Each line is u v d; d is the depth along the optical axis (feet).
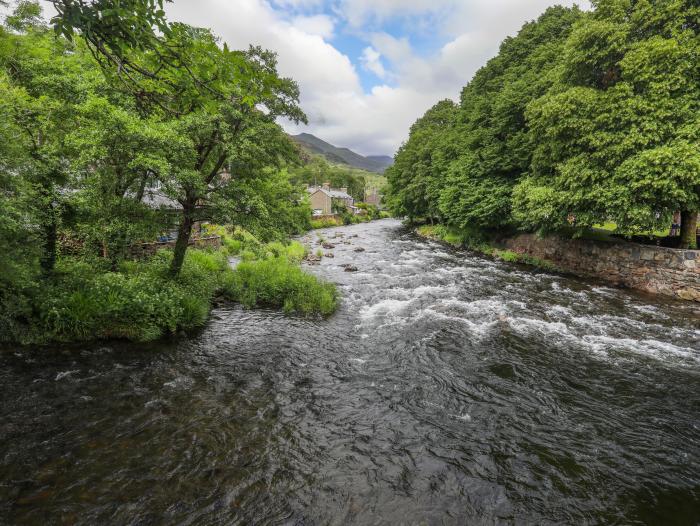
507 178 89.81
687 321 43.55
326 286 55.88
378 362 33.12
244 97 10.50
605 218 55.16
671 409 25.86
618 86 49.78
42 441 20.61
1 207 26.86
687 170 42.27
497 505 17.52
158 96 10.93
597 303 51.31
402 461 20.39
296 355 34.24
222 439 21.66
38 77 35.42
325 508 17.04
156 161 31.35
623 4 53.16
